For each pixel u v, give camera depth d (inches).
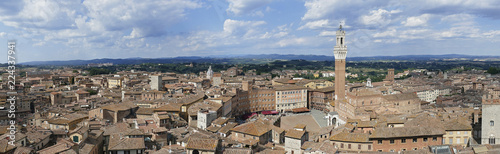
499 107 4709.6
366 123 6441.9
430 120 5930.1
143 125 6392.7
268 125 6766.7
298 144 5546.3
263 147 5684.1
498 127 4731.8
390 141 5275.6
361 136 5433.1
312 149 5036.9
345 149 5442.9
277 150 5162.4
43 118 7519.7
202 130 6466.5
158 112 7529.5
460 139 5433.1
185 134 6323.8
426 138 5319.9
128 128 6072.8
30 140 5007.4
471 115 6796.3
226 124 7199.8
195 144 4576.8
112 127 6171.3
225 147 4963.1
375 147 5265.8
